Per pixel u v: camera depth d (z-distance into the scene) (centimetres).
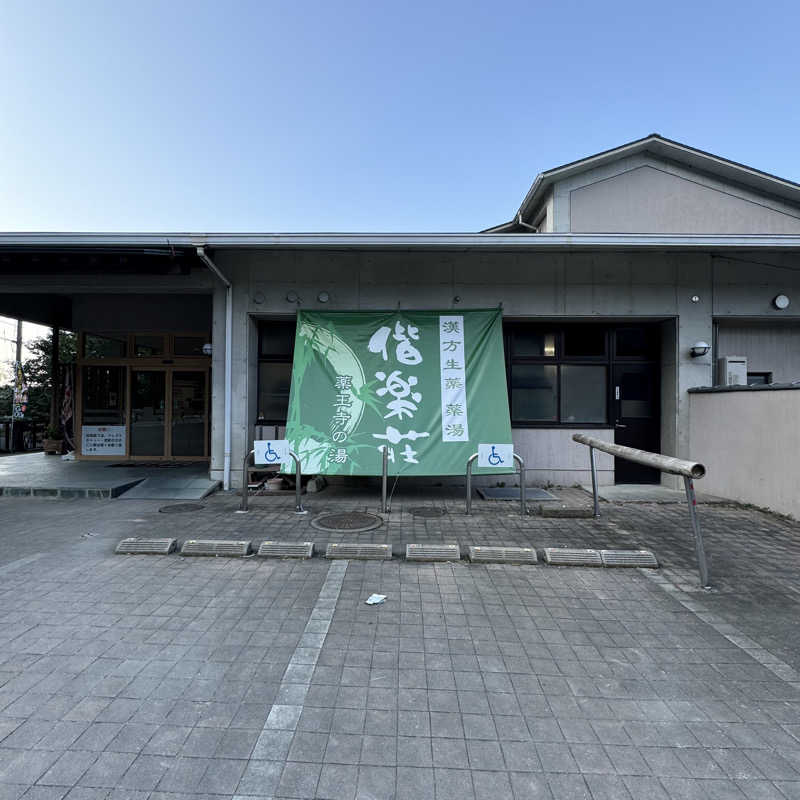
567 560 479
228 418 820
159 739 233
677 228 1016
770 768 220
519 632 345
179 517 632
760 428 688
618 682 286
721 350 873
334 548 498
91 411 1154
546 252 808
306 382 776
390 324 801
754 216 1023
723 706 265
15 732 236
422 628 349
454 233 738
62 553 498
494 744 233
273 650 316
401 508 687
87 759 220
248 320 830
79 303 1153
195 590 410
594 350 887
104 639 327
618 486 862
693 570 466
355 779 211
